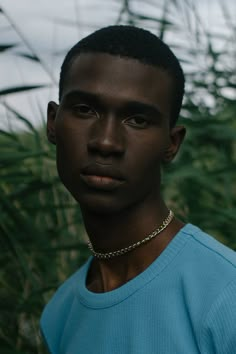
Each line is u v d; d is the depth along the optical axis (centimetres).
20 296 217
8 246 202
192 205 259
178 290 105
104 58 105
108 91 103
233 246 244
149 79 104
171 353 102
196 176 247
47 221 231
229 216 242
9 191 235
